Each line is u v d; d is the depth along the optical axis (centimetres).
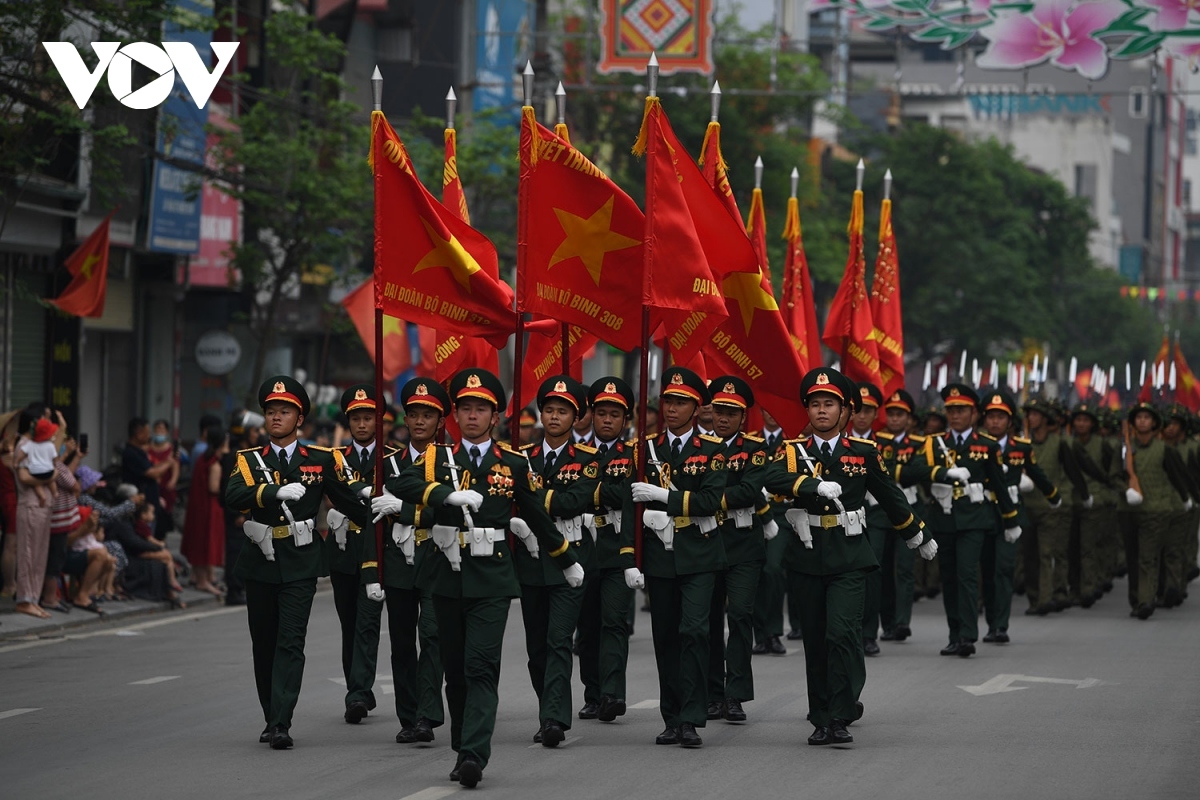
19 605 2628
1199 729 1694
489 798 1343
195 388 4725
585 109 6619
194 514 3100
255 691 1958
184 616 2800
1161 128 18388
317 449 1644
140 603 2867
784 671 2145
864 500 1648
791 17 9762
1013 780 1424
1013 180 9850
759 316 2006
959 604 2320
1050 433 2966
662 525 1606
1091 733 1667
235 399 4772
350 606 1781
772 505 2352
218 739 1633
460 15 6175
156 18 2934
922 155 9000
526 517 1485
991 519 2372
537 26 6431
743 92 4359
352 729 1697
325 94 4041
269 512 1608
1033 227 9894
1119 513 2953
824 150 10325
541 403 1725
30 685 2006
